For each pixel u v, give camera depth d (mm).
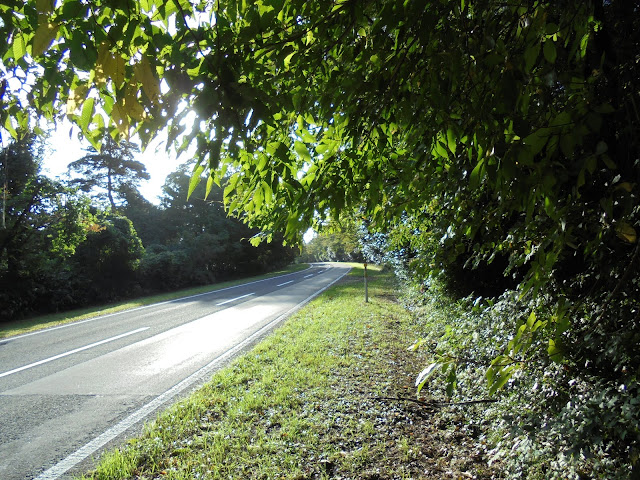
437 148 2188
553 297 2791
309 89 2232
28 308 17062
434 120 1971
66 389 6176
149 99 1412
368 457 3873
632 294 2090
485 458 3719
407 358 7199
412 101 1930
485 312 3793
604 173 1827
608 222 1851
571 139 1180
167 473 3631
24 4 1486
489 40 1534
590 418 2135
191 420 4660
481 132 1622
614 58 1699
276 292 21766
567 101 1563
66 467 3854
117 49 1358
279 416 4742
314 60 1972
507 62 1447
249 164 2193
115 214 24141
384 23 1683
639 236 1808
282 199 2602
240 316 13375
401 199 2809
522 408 3191
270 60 1963
